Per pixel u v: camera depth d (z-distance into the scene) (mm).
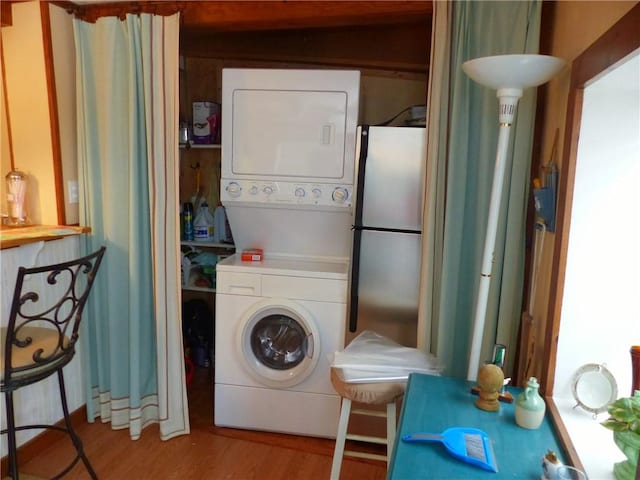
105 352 2574
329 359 2262
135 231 2383
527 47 1929
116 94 2346
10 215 2424
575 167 1452
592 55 1294
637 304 1466
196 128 2906
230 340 2490
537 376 1756
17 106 2402
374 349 1959
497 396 1424
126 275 2482
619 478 1105
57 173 2424
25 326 1975
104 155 2418
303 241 2664
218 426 2592
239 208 2564
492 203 1670
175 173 2336
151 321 2533
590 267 1481
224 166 2488
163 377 2424
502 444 1221
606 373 1420
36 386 2287
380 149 2217
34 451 2285
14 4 2314
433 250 2129
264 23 2361
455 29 2020
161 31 2256
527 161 1957
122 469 2215
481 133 2039
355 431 2443
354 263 2279
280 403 2500
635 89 1391
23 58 2348
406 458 1147
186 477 2172
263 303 2410
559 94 1760
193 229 3131
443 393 1499
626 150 1421
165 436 2445
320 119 2387
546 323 1578
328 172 2412
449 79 2049
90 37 2383
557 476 1042
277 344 2533
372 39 2811
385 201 2240
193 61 3145
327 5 2236
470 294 2152
